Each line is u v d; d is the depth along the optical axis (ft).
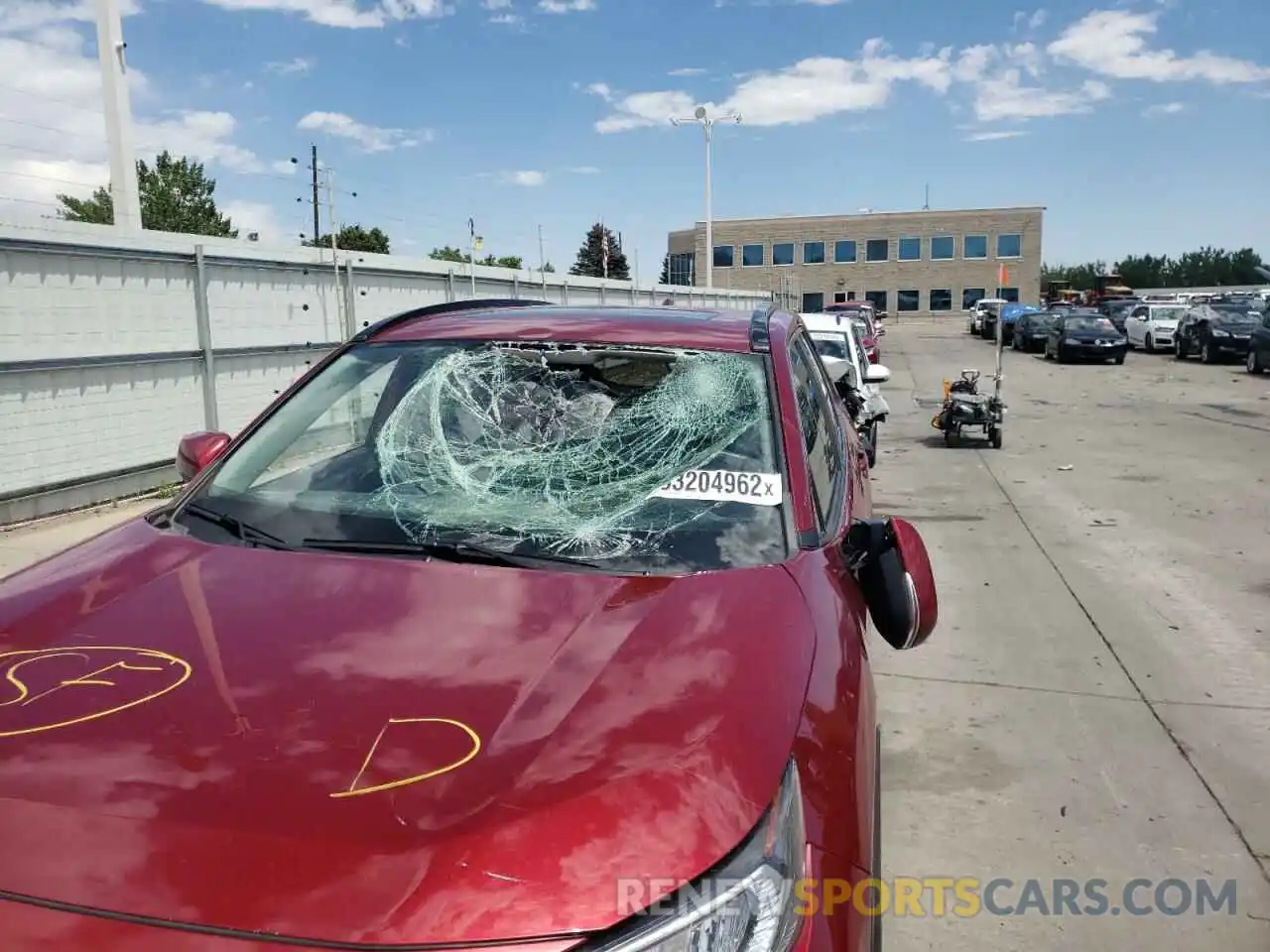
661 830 4.87
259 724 5.47
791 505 8.63
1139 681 15.88
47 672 6.06
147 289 27.09
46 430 24.20
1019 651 17.26
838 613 7.50
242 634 6.46
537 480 8.89
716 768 5.28
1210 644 17.63
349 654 6.20
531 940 4.34
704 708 5.73
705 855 4.82
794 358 10.96
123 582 7.33
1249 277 361.30
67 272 24.67
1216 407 59.11
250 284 31.12
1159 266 371.97
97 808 4.84
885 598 8.92
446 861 4.54
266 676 5.94
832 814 5.60
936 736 13.88
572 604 6.93
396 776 5.04
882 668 16.40
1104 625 18.66
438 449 9.37
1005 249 223.92
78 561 7.86
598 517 8.37
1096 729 14.11
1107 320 99.81
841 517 9.80
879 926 6.40
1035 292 224.94
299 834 4.66
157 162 122.01
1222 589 21.06
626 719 5.56
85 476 25.38
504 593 7.08
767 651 6.48
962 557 23.73
